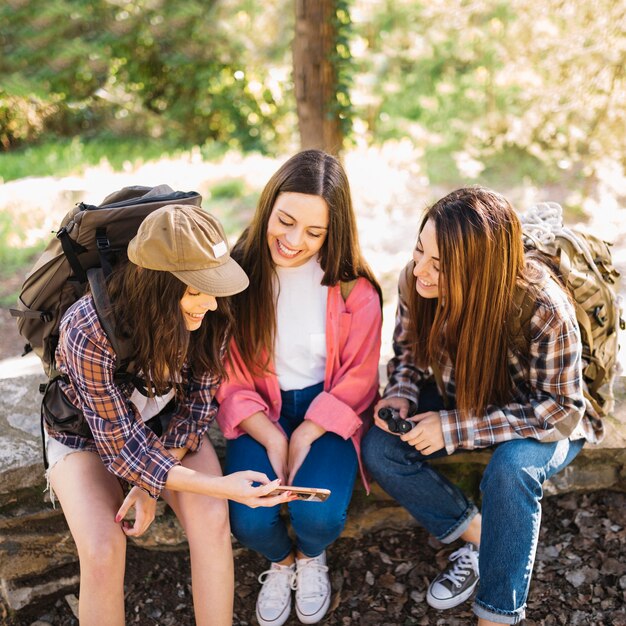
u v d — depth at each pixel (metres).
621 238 5.52
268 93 9.91
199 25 9.69
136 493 2.11
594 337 2.33
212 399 2.36
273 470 2.29
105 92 9.91
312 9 4.87
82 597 2.03
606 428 2.66
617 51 6.48
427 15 8.25
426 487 2.32
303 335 2.40
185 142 9.88
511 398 2.29
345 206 2.24
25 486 2.49
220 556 2.11
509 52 7.34
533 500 2.13
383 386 2.84
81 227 1.98
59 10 9.55
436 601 2.43
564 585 2.51
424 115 8.94
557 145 7.36
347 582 2.61
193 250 1.84
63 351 1.99
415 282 2.28
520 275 2.10
